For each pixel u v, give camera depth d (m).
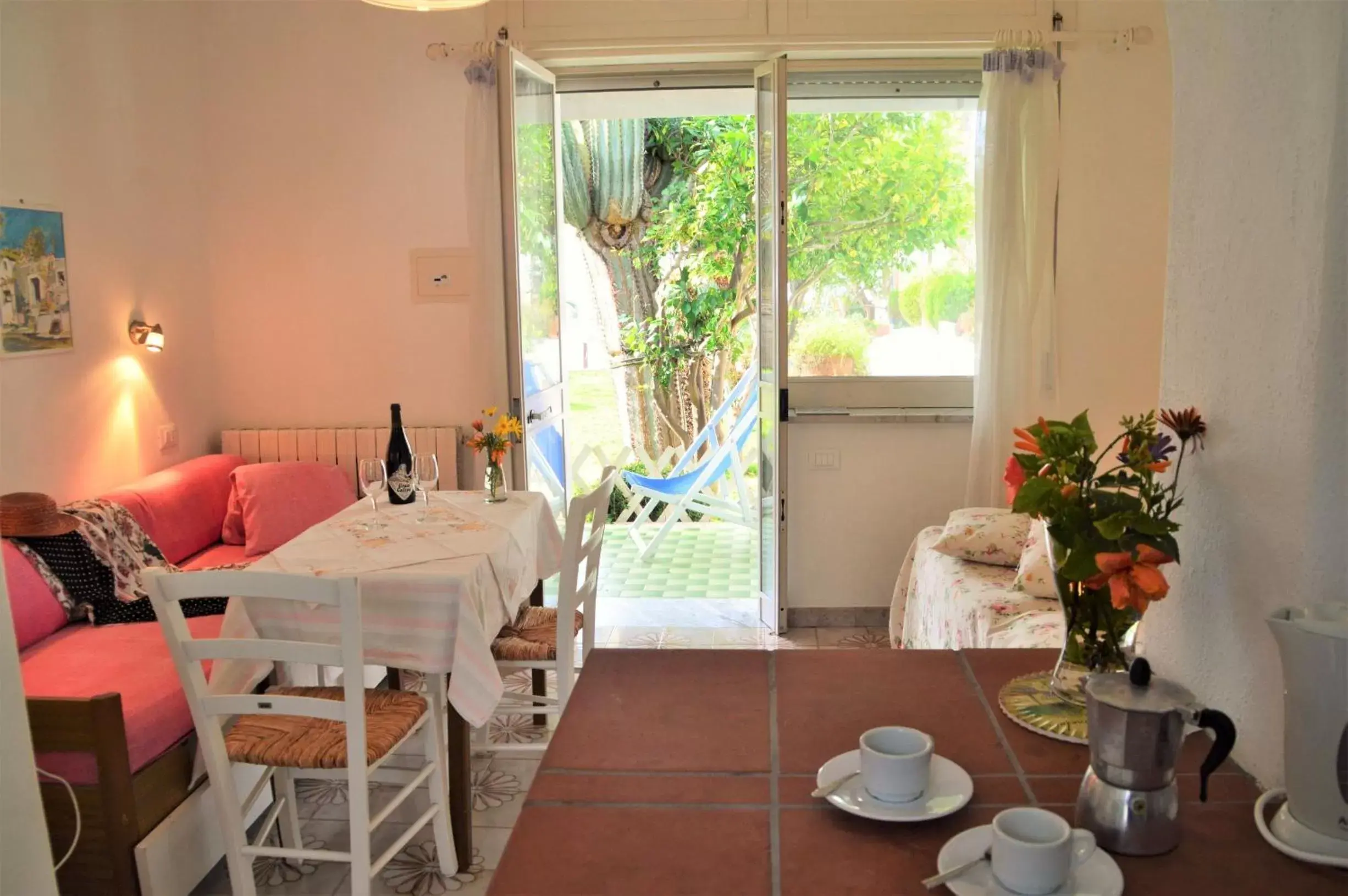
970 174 4.48
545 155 4.51
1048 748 1.29
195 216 4.35
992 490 4.21
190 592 2.12
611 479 3.21
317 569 2.60
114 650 2.89
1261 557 1.21
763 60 4.32
